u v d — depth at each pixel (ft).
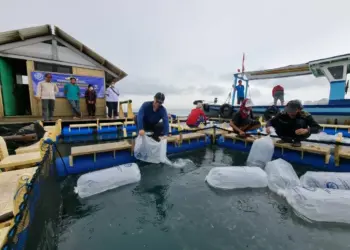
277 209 7.54
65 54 27.94
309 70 31.81
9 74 26.27
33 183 4.85
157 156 12.97
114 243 5.82
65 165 10.96
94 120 25.75
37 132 14.14
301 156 12.91
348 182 8.28
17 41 24.17
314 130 12.76
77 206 7.71
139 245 5.74
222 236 6.11
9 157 8.51
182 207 7.75
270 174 9.71
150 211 7.48
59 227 6.48
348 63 26.35
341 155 11.16
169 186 9.60
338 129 23.50
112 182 9.16
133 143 13.29
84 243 5.81
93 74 30.86
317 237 5.99
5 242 3.38
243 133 15.84
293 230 6.33
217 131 20.71
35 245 5.47
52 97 23.45
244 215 7.19
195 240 5.96
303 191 7.35
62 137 21.01
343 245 5.66
